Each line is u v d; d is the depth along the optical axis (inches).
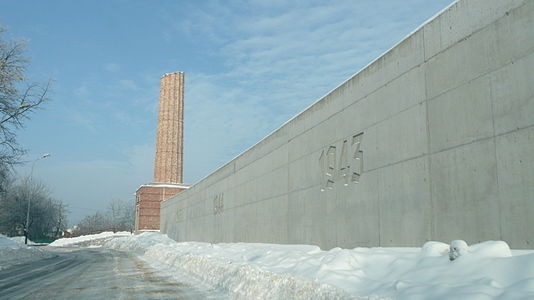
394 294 267.9
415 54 423.8
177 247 1238.9
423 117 406.6
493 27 330.6
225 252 823.1
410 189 420.8
